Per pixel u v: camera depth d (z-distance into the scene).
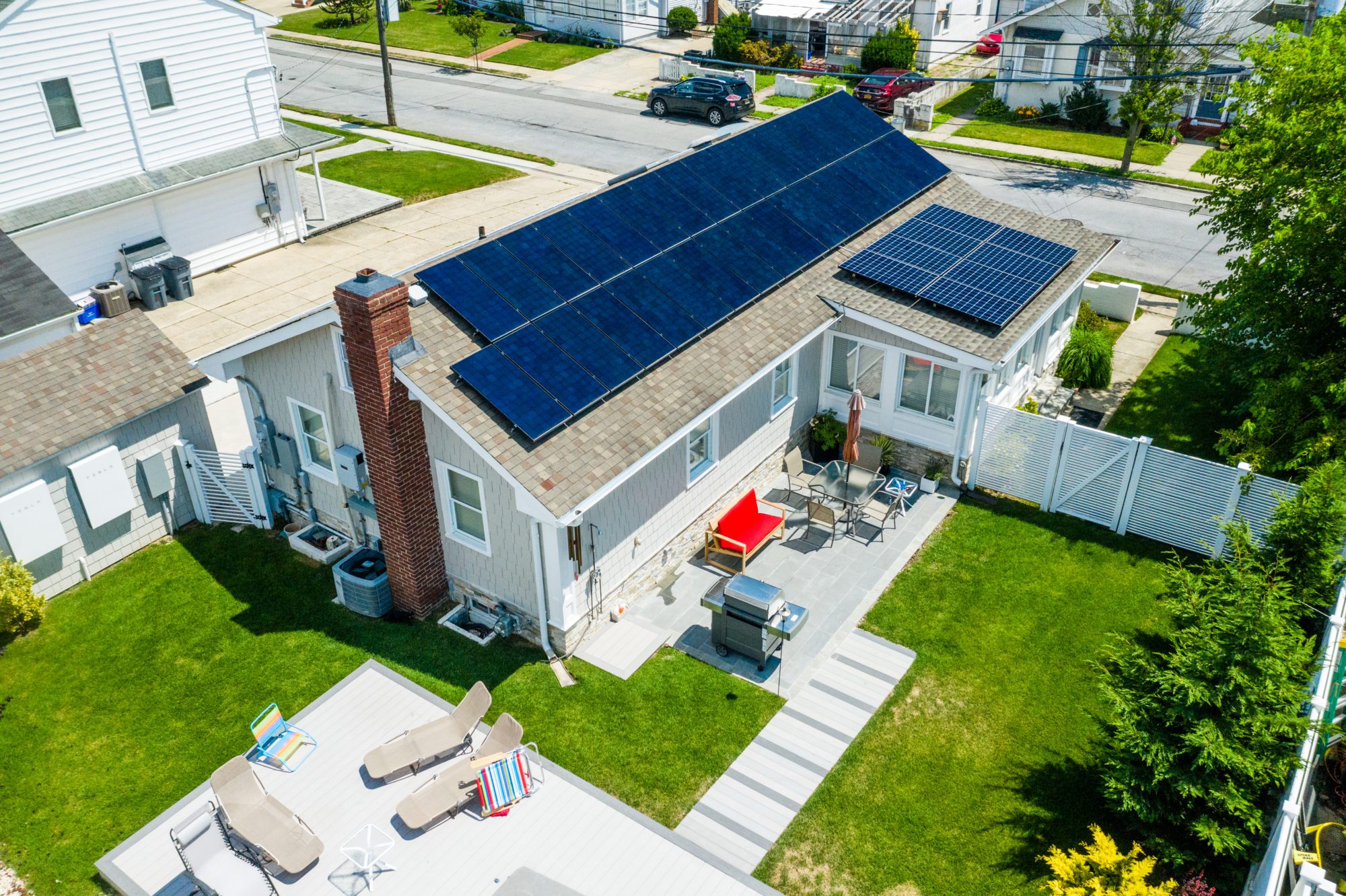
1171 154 38.00
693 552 17.16
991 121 42.50
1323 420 16.12
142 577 16.69
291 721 13.51
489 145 38.53
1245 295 18.12
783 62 48.22
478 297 14.58
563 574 13.94
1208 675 11.33
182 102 26.19
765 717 13.80
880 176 21.52
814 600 15.95
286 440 16.81
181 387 17.39
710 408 14.87
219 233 28.03
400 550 15.08
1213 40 36.53
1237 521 16.16
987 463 18.34
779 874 11.69
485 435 13.05
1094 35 39.62
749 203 18.86
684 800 12.59
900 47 44.94
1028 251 19.52
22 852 12.14
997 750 13.28
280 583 16.50
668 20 46.31
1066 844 11.98
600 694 14.16
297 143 28.81
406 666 14.67
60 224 24.14
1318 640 14.05
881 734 13.53
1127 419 20.69
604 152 37.84
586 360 14.44
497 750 12.58
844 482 17.67
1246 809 10.96
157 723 13.85
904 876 11.66
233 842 11.59
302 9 60.50
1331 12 38.50
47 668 14.80
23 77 22.73
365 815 12.06
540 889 11.15
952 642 15.09
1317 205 16.45
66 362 16.86
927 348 17.42
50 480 15.77
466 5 49.16
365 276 13.11
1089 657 14.76
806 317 17.39
